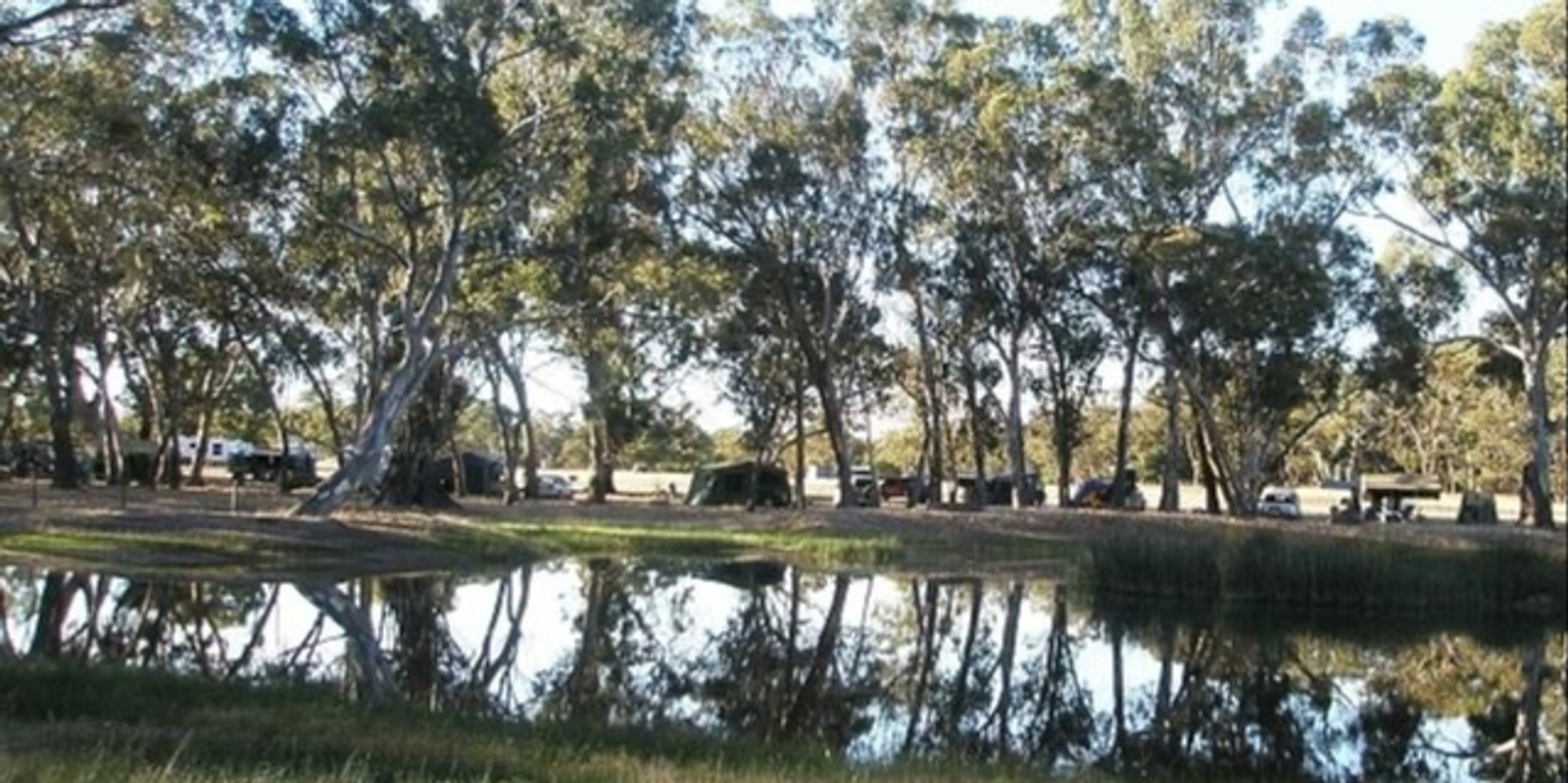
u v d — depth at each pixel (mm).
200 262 46719
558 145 37000
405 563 36281
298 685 16953
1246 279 48688
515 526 46250
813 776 12984
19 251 50500
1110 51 54812
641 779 11906
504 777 11594
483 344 49781
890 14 53219
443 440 56406
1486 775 19078
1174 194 50844
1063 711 22562
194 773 9852
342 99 34531
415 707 16141
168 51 33312
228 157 34375
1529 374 56156
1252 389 53688
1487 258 54938
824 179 54344
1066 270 54844
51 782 8969
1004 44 53906
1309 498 90812
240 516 37688
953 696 23531
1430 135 52375
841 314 57094
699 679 23656
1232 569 36844
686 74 40281
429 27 34156
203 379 65375
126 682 15102
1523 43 51750
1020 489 58688
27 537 33438
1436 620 35031
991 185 54000
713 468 63781
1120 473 60031
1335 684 26109
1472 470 100562
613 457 85125
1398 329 53219
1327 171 53000
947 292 57094
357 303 46906
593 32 36656
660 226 48688
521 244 39938
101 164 35312
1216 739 21000
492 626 27641
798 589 36906
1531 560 36812
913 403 76312
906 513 54781
